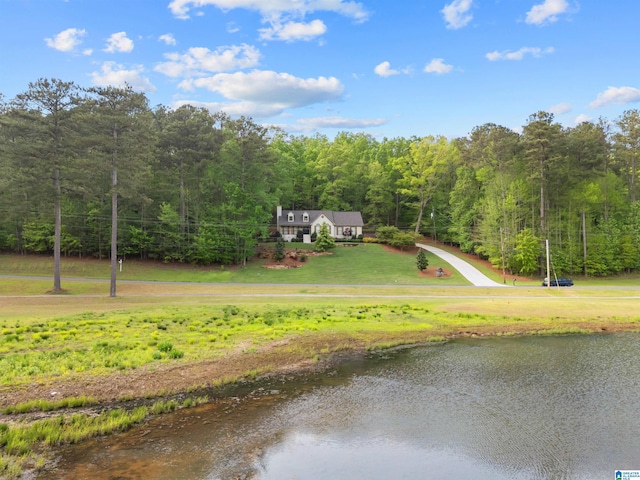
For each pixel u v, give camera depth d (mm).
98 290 45219
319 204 97750
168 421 12453
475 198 77938
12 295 41031
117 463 9930
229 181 69188
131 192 44031
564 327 27312
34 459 10062
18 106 47344
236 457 10344
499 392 15320
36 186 41125
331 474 9664
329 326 25375
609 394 15141
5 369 15836
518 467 10195
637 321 29312
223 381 15922
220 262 65688
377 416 13055
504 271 58969
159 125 66250
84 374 15781
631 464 10383
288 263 66750
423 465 10180
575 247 63312
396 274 60781
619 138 73500
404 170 89188
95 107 42062
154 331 22891
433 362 19281
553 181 62875
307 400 14344
